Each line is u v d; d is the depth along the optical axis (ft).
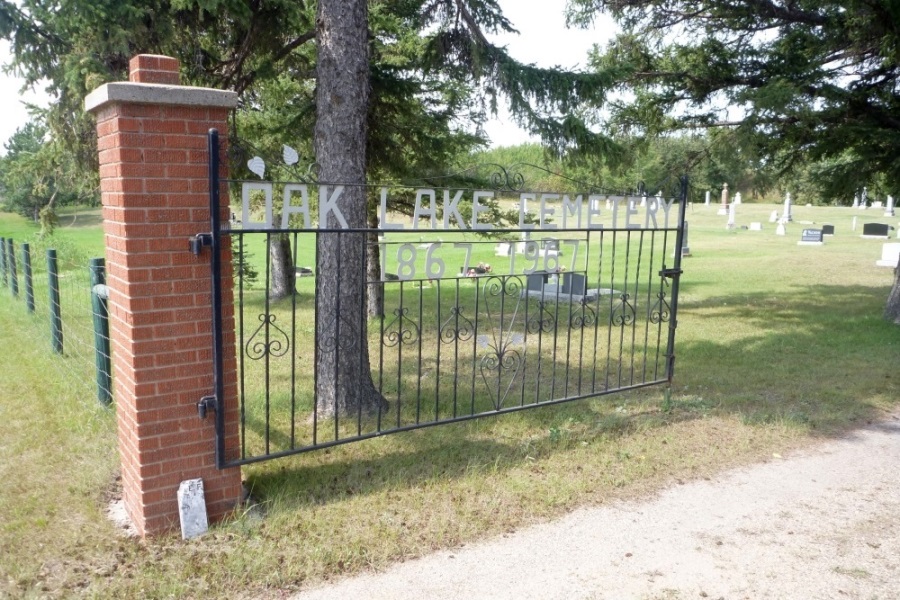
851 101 28.37
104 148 10.90
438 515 12.23
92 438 15.64
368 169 27.58
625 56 33.09
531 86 21.72
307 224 12.59
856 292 42.52
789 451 15.88
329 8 15.99
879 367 23.36
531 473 14.20
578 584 10.29
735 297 41.09
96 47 18.24
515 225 33.60
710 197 161.79
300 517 11.98
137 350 10.50
